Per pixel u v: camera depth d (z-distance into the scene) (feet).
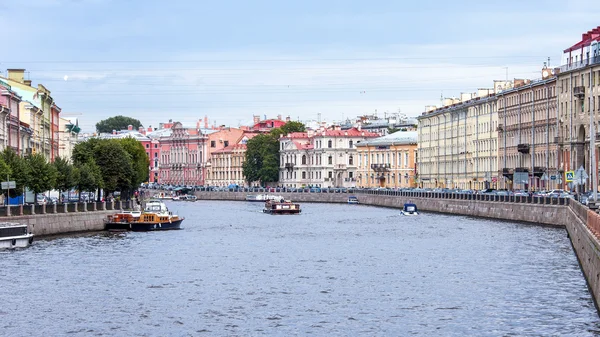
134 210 425.69
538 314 184.85
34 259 267.80
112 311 192.85
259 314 189.57
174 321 183.52
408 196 597.52
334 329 175.83
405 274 242.37
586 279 215.92
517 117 550.77
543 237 330.54
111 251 295.28
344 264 265.54
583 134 464.65
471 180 629.51
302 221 474.90
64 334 173.06
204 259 278.46
